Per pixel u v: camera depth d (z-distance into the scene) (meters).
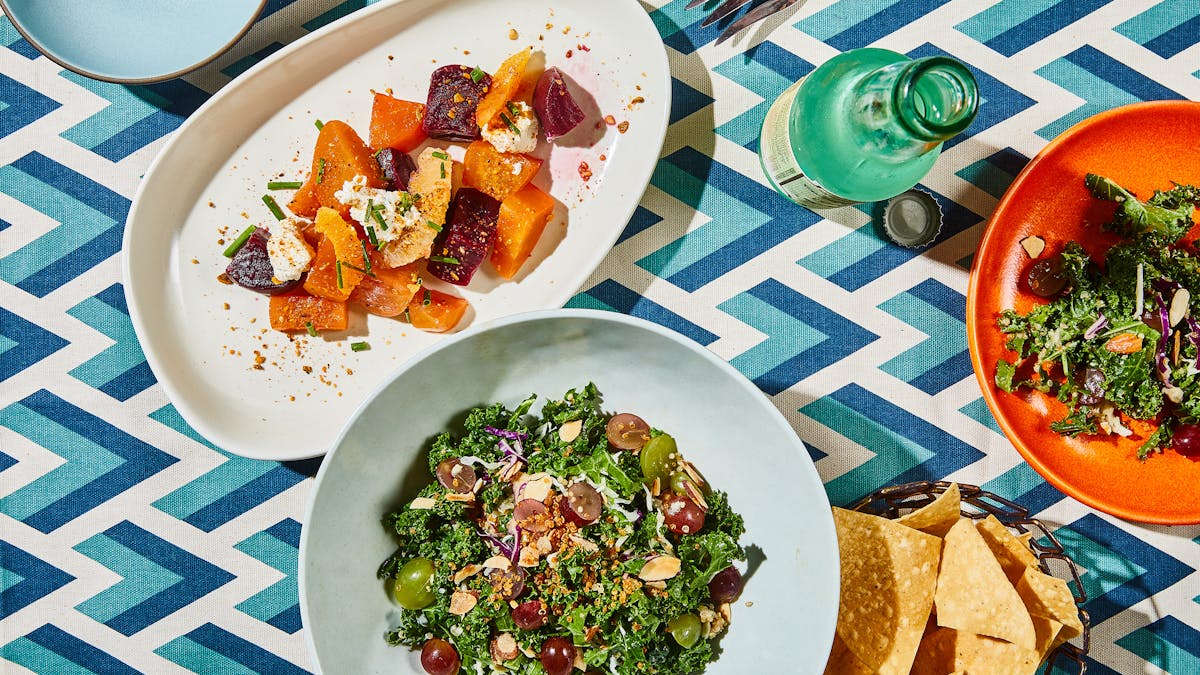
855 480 1.45
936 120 1.07
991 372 1.37
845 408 1.45
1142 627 1.45
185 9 1.38
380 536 1.31
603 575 1.24
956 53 1.42
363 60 1.39
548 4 1.39
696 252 1.43
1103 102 1.42
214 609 1.46
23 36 1.31
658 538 1.27
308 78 1.39
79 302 1.44
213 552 1.45
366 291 1.37
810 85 1.19
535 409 1.38
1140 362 1.29
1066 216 1.40
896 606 1.27
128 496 1.45
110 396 1.44
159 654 1.46
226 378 1.41
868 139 1.07
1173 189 1.34
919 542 1.26
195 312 1.41
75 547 1.45
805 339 1.44
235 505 1.45
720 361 1.21
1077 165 1.36
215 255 1.41
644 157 1.40
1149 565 1.45
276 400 1.42
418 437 1.32
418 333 1.42
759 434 1.27
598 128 1.41
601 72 1.40
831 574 1.20
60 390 1.44
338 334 1.42
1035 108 1.42
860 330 1.44
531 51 1.40
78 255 1.43
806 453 1.21
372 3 1.41
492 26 1.40
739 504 1.34
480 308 1.43
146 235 1.36
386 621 1.31
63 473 1.45
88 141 1.42
